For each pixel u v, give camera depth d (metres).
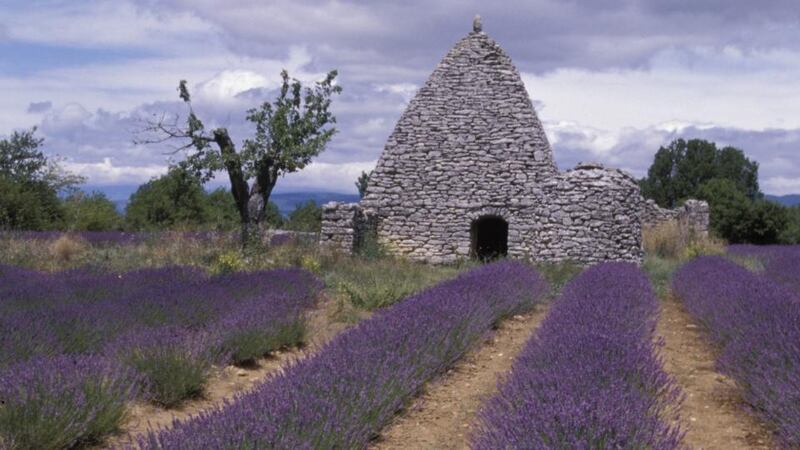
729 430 5.89
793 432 5.19
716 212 42.59
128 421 6.22
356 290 12.75
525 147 22.08
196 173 20.11
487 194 22.06
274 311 9.51
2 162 35.34
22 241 19.41
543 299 13.77
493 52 22.67
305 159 20.27
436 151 22.39
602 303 8.98
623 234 19.30
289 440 4.29
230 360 8.41
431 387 7.11
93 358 6.48
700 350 9.26
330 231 20.20
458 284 11.24
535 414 4.43
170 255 17.58
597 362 5.70
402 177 22.45
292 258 17.20
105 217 34.00
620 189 19.39
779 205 41.34
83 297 10.98
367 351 6.44
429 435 5.78
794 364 5.86
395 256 21.47
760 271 17.80
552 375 5.36
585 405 4.44
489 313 9.84
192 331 8.64
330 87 20.42
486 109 22.38
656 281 16.25
